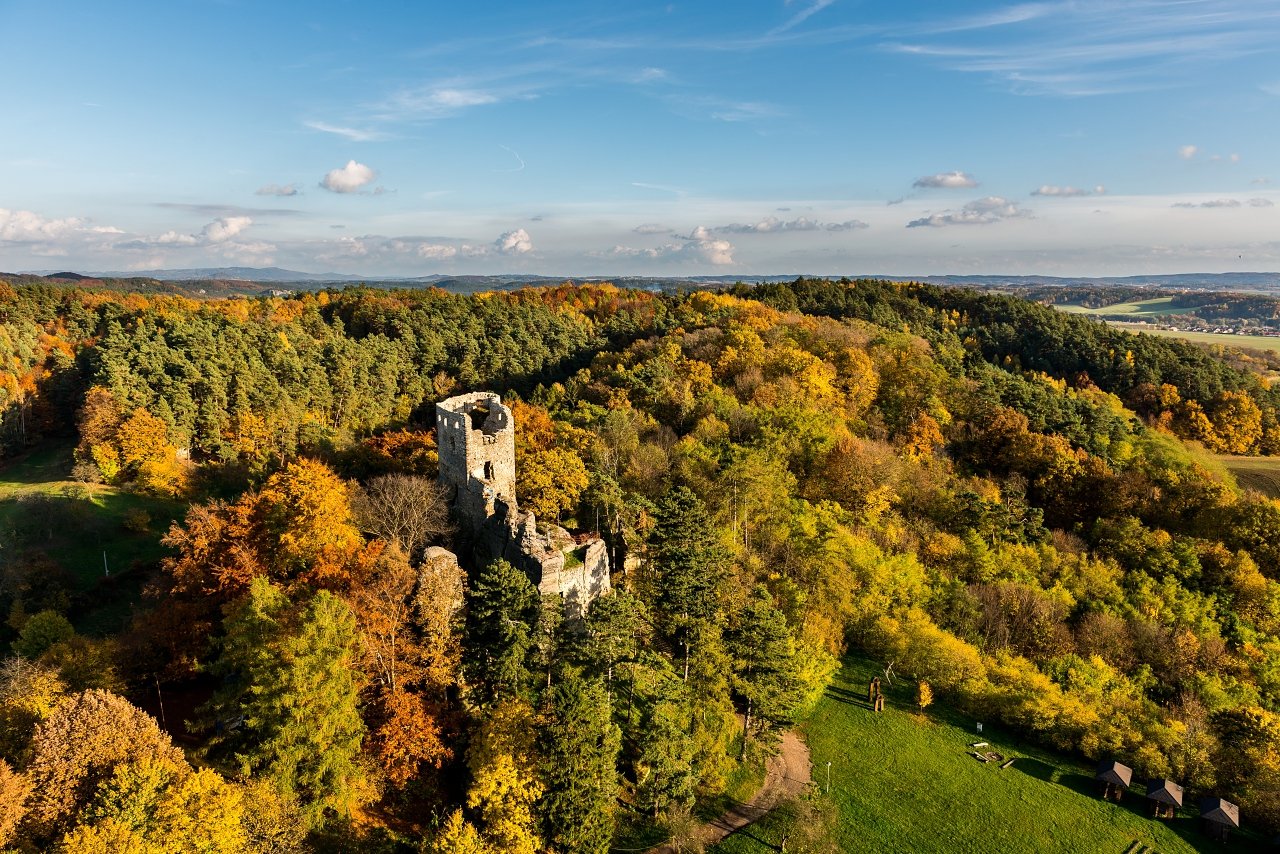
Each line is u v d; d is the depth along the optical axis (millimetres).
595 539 56688
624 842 39656
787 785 45062
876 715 53250
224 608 44094
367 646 40281
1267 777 44906
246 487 80188
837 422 97438
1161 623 64062
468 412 65125
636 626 48594
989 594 65250
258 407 101250
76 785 30266
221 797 30312
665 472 78625
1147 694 57531
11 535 65375
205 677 47375
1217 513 79938
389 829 37812
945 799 44656
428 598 43906
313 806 35375
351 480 63844
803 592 62188
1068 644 61188
